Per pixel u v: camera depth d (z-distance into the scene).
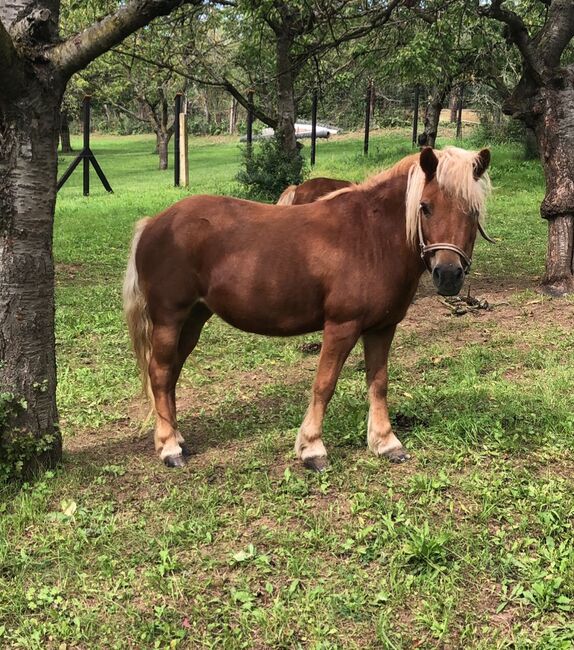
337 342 3.97
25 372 3.90
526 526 3.40
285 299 4.00
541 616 2.82
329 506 3.70
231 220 4.09
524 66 8.69
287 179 15.86
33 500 3.74
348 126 43.09
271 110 18.83
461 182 3.48
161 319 4.21
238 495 3.85
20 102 3.61
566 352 6.14
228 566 3.20
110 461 4.34
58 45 3.70
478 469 4.00
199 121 58.12
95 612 2.91
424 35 10.41
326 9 9.81
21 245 3.79
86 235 13.02
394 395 5.31
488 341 6.68
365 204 3.97
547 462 4.06
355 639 2.74
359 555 3.25
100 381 5.74
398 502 3.62
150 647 2.72
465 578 3.07
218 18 15.52
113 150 43.84
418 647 2.67
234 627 2.82
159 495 3.90
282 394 5.50
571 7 8.27
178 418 5.11
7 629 2.81
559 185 8.35
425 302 8.38
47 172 3.84
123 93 34.91
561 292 8.34
